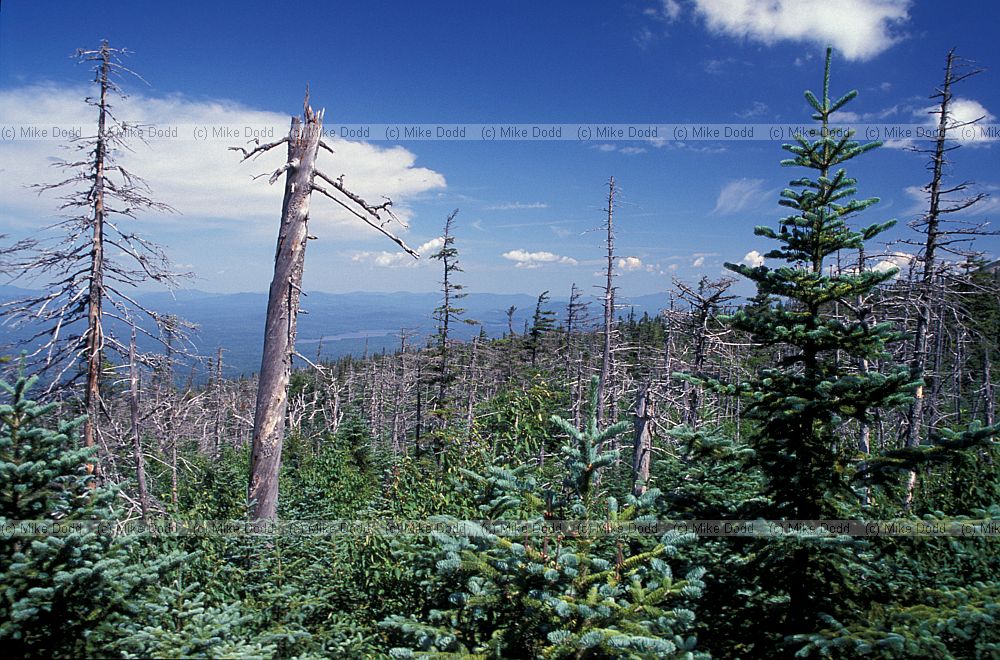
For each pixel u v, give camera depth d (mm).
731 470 6438
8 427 5078
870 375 5406
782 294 6324
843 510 5855
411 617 5121
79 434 5766
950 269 15539
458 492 8500
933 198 15078
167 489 14234
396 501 9453
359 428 19297
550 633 4121
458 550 4844
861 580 5680
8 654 4445
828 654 4590
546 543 4875
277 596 6293
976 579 5500
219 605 5867
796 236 6340
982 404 22688
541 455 10250
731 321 6367
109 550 5074
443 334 20875
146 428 13180
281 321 10383
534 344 28422
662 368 20156
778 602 5754
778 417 5957
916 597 5211
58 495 5172
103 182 10914
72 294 10578
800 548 5516
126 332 11188
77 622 4699
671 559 6047
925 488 8211
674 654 4305
